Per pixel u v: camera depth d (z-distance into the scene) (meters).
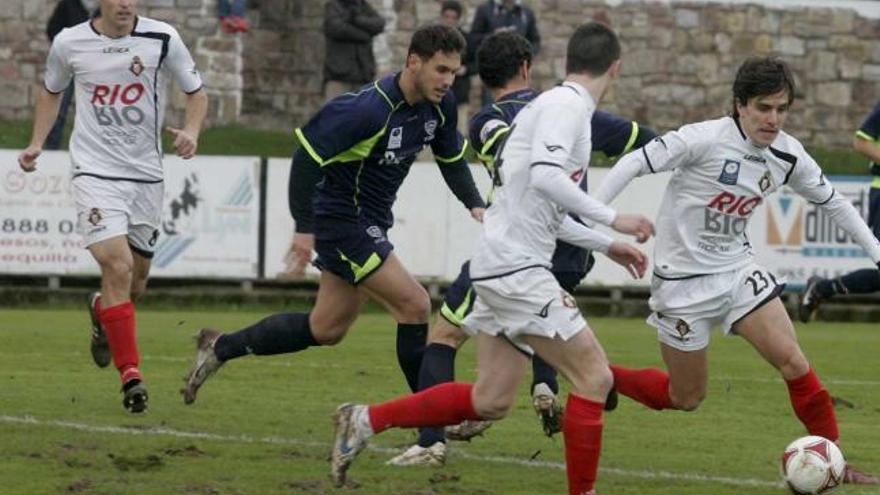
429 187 56.25
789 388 24.47
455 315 25.83
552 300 21.03
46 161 55.16
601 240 21.03
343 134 25.64
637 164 23.73
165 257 55.62
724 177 23.95
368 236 26.31
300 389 34.19
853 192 58.25
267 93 81.12
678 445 27.78
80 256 55.53
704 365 24.92
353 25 68.75
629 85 80.12
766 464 25.95
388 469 24.50
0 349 40.97
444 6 66.44
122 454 24.95
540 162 20.64
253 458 25.06
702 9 80.25
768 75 23.22
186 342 43.81
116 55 29.72
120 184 29.83
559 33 79.06
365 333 48.50
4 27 76.62
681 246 24.36
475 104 75.69
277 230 56.34
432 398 21.81
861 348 48.09
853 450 27.67
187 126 30.69
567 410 21.25
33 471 23.28
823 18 81.12
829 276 58.09
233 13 76.94
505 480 23.88
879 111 42.84
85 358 39.19
